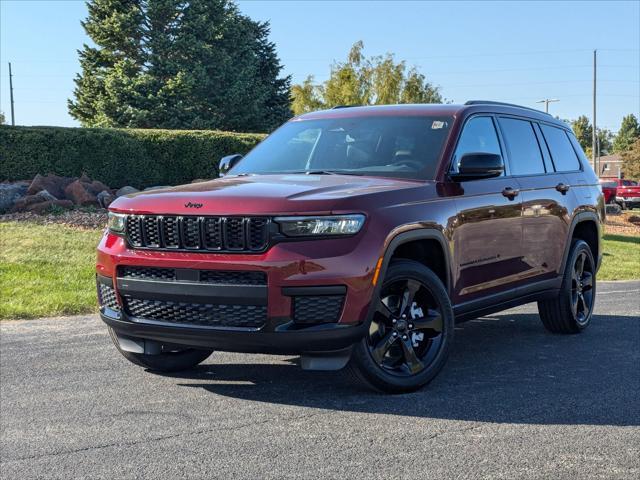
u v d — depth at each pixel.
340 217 4.43
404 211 4.78
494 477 3.47
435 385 5.13
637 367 5.77
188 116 39.94
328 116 6.30
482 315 5.79
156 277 4.63
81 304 8.30
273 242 4.36
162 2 40.38
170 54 41.25
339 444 3.91
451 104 6.08
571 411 4.53
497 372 5.55
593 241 7.59
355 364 4.66
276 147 6.14
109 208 5.03
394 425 4.23
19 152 16.89
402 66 50.19
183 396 4.86
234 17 46.00
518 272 6.10
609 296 10.34
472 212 5.40
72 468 3.63
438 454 3.77
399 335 4.82
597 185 7.71
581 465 3.63
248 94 43.31
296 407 4.59
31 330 7.14
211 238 4.48
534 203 6.28
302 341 4.34
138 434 4.11
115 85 39.34
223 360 5.90
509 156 6.24
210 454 3.79
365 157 5.60
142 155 18.55
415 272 4.83
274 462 3.66
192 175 19.33
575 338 7.02
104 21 40.31
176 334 4.57
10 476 3.54
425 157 5.44
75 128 17.88
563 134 7.49
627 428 4.21
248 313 4.40
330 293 4.36
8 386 5.13
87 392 4.98
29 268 10.41
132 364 5.78
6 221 14.04
